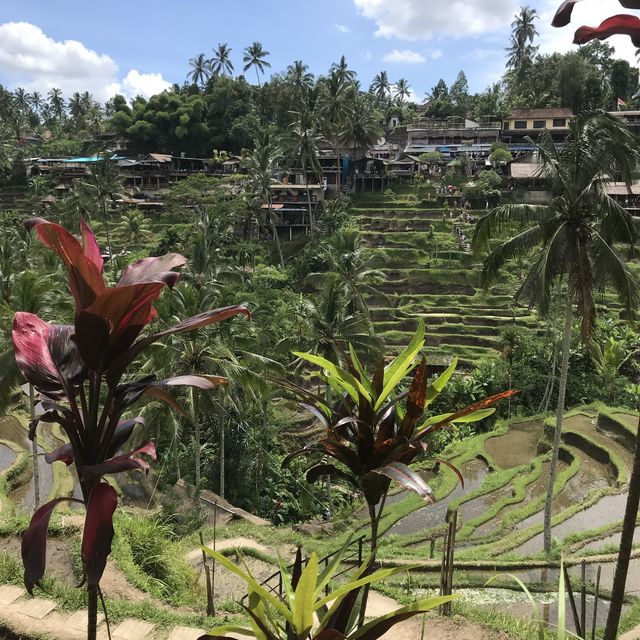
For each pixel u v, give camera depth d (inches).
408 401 116.8
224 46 3218.5
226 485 1000.2
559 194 592.7
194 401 810.2
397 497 987.3
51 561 387.9
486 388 1310.3
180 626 288.8
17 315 128.0
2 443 1071.0
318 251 1898.4
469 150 2573.8
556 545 674.2
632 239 586.2
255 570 498.3
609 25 108.8
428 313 1694.1
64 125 3971.5
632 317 600.1
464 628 324.5
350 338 923.4
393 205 2262.6
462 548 735.7
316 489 1042.7
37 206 2466.8
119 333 114.3
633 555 623.8
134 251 2060.8
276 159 2128.4
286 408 1207.6
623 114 2225.6
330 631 108.3
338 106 2268.7
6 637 274.1
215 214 1913.1
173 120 2871.6
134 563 391.5
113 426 119.9
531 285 621.9
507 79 3193.9
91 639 115.6
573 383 1294.3
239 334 893.2
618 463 943.0
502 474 971.3
